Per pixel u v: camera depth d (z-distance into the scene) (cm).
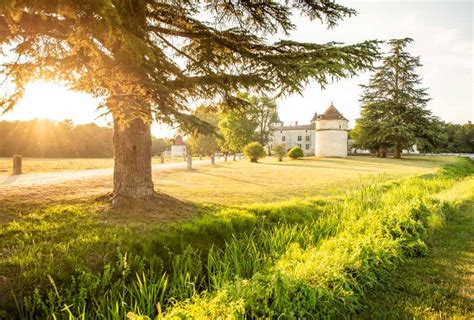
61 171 2059
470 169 3734
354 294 442
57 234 598
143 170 857
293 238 694
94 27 430
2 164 2848
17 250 509
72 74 567
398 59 5028
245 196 1238
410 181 1667
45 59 525
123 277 462
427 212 848
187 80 748
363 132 5481
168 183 1580
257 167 3209
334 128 6047
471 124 9506
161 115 553
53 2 397
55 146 6669
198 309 342
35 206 800
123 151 842
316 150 6350
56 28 461
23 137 6291
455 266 579
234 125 5591
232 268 525
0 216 692
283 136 9212
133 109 552
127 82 549
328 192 1415
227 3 819
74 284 428
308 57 708
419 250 641
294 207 929
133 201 820
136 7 633
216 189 1414
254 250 596
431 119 4981
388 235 657
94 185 1259
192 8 774
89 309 415
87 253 520
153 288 433
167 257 569
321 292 398
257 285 383
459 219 937
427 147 4909
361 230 715
